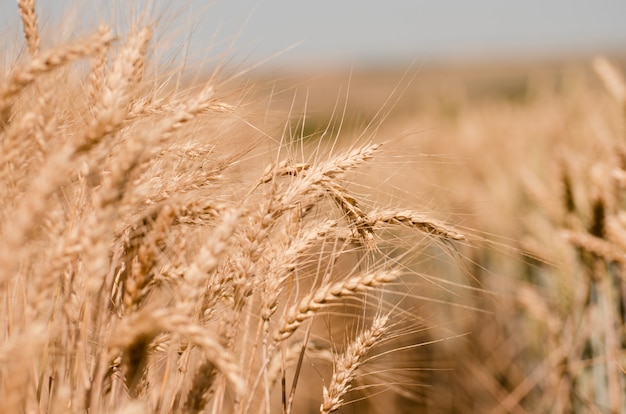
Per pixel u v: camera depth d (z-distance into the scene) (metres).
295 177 0.93
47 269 0.79
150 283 0.86
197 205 0.85
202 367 0.84
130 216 0.88
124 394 0.88
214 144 0.96
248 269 0.87
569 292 1.24
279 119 0.98
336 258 0.97
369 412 1.40
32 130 0.84
